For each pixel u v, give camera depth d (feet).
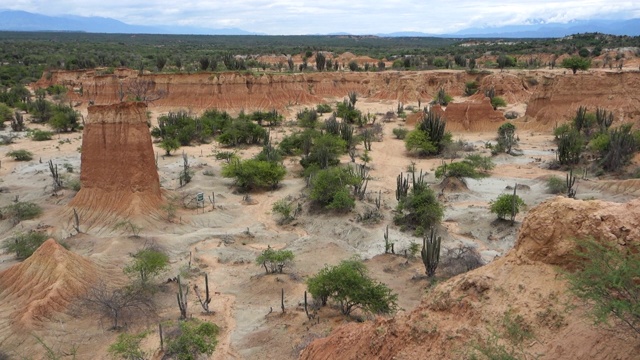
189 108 358.23
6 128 315.78
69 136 292.81
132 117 139.85
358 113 328.08
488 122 290.76
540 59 555.69
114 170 140.56
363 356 54.44
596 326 42.65
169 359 72.18
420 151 238.27
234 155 218.79
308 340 77.97
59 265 95.86
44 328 83.35
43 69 540.52
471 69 471.21
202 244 129.18
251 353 77.51
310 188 168.35
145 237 127.65
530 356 44.19
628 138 183.52
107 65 529.04
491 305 50.21
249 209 158.51
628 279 39.88
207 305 92.07
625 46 613.93
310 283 92.32
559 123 274.36
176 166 213.66
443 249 119.55
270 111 346.13
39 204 156.25
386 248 118.73
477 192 168.76
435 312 52.90
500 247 121.08
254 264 116.16
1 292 97.55
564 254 49.03
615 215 46.55
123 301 91.20
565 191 155.12
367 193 166.91
